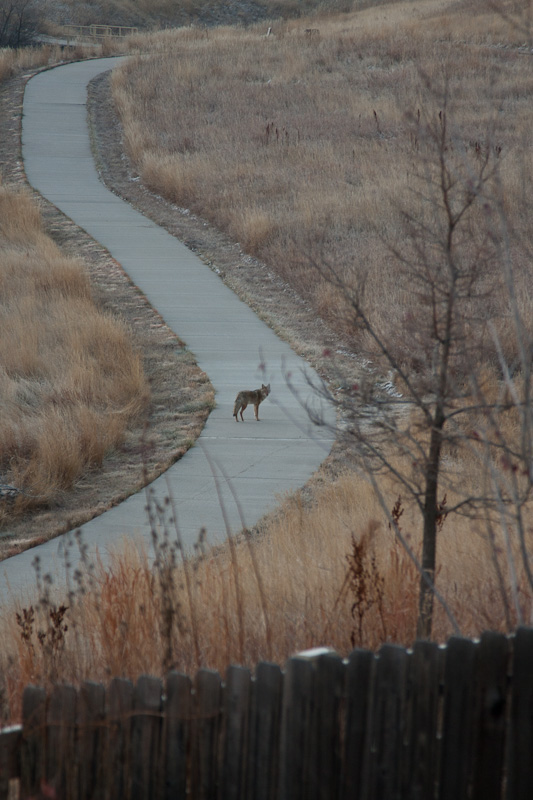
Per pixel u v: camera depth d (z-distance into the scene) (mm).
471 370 11594
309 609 13883
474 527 16141
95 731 8570
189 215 67000
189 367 38688
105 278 52312
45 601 13602
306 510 23234
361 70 106000
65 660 12641
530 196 36844
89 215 66500
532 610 11172
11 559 22141
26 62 125688
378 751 7926
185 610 14039
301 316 45438
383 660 7883
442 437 11570
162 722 8414
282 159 73500
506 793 7711
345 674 7977
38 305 44469
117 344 39031
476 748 7793
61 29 185500
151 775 8383
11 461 29125
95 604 14352
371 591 13031
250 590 15500
